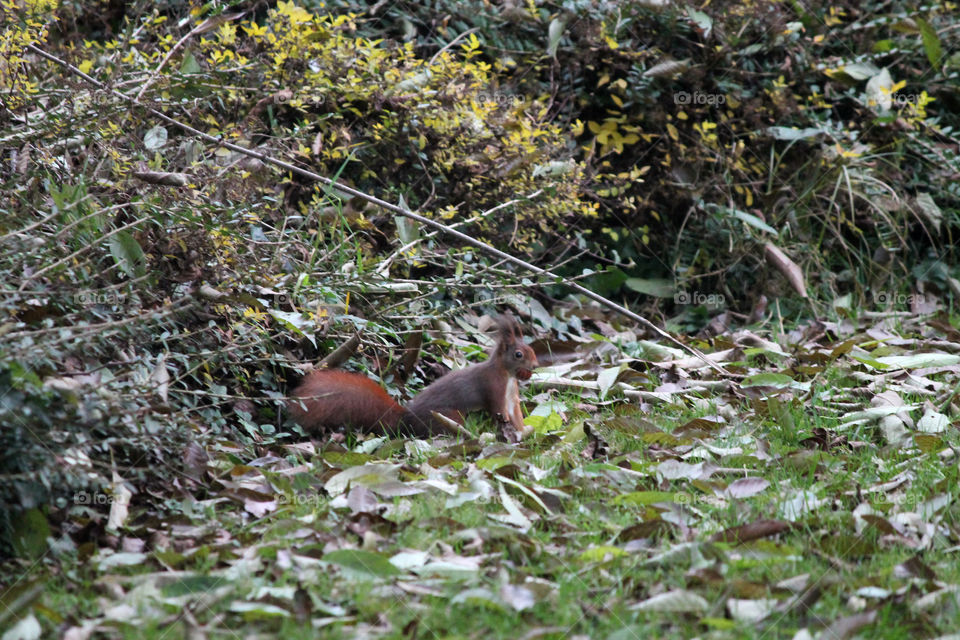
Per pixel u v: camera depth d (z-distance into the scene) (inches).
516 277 387.2
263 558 235.9
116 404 245.8
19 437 221.1
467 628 205.8
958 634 201.6
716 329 534.3
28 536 233.0
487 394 348.5
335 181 378.9
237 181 367.6
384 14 555.8
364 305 391.9
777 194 577.3
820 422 357.4
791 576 229.0
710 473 297.1
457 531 253.8
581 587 223.1
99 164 339.3
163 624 203.5
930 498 275.4
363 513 256.2
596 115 578.9
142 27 412.8
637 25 569.9
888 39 621.9
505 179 470.0
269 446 327.0
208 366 326.0
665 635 204.4
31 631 196.2
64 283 282.7
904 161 614.5
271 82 417.1
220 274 343.0
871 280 579.5
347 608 215.3
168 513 263.4
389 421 344.2
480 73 474.6
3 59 350.0
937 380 409.7
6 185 311.0
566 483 288.4
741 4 567.5
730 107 561.0
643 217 567.8
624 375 406.0
